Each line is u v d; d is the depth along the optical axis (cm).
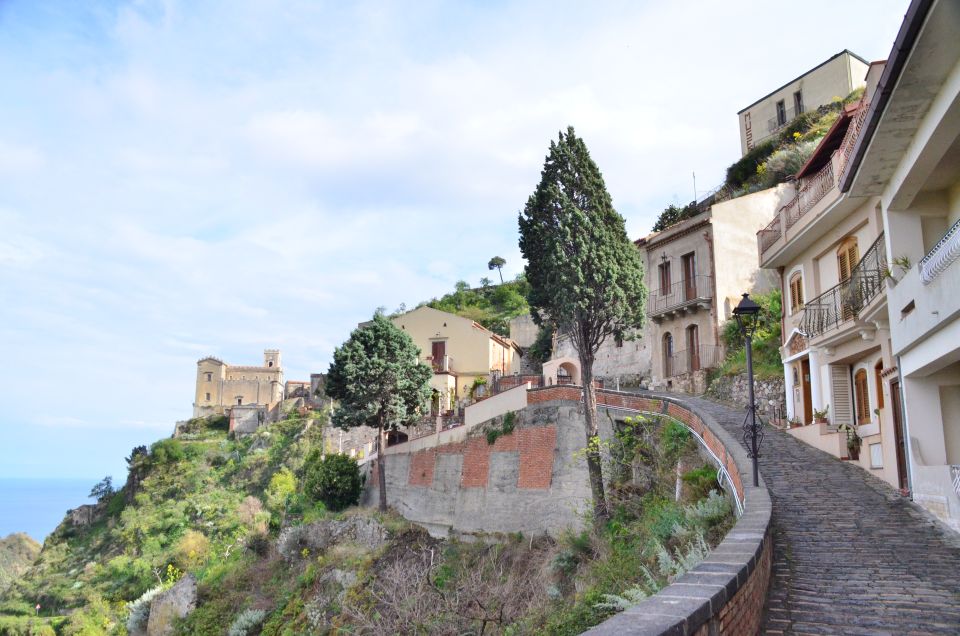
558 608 1612
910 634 770
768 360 2842
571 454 2578
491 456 2914
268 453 6359
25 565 8469
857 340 1872
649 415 2325
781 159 3928
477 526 2872
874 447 1641
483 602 1741
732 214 3416
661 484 2000
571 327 2345
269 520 4384
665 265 3641
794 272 2308
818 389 2114
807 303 2117
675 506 1681
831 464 1727
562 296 2284
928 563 1028
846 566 1025
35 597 5134
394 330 3666
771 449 1894
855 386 1995
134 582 4731
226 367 9044
